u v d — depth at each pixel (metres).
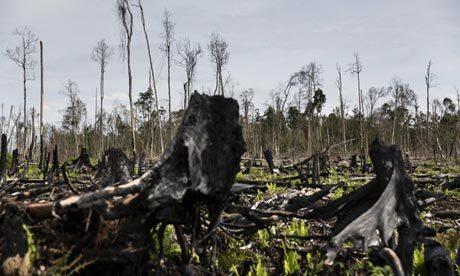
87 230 3.57
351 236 3.90
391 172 4.23
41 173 15.52
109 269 3.58
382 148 4.33
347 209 4.60
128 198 3.54
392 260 3.47
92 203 3.42
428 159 40.69
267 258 5.40
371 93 50.09
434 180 15.09
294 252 5.08
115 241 3.53
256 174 18.45
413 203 4.30
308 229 6.99
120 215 3.47
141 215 3.52
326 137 54.44
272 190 11.08
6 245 3.29
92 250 3.50
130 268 3.57
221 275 4.72
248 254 5.52
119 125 45.91
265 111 57.25
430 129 52.94
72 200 3.45
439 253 4.23
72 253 3.50
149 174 3.44
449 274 4.16
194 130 3.38
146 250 3.84
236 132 3.65
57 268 3.15
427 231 4.27
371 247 4.94
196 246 4.42
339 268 4.63
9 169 15.59
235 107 3.62
